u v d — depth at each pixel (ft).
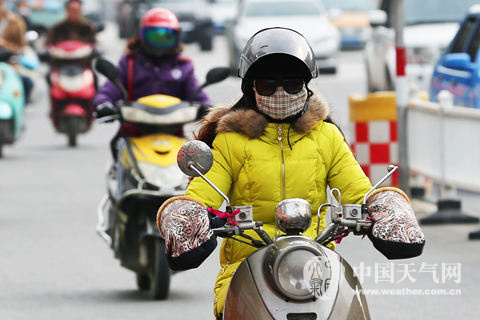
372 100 109.29
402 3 106.32
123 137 76.13
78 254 90.43
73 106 162.09
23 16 220.23
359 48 355.36
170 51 79.00
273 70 42.39
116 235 73.92
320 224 42.50
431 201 112.78
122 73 79.46
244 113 42.11
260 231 38.99
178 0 373.61
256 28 255.91
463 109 98.89
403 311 69.31
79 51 160.35
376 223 38.96
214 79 76.74
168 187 71.67
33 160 152.97
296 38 42.09
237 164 42.27
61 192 124.26
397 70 106.52
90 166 146.30
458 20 169.27
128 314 69.31
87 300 73.92
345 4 358.64
